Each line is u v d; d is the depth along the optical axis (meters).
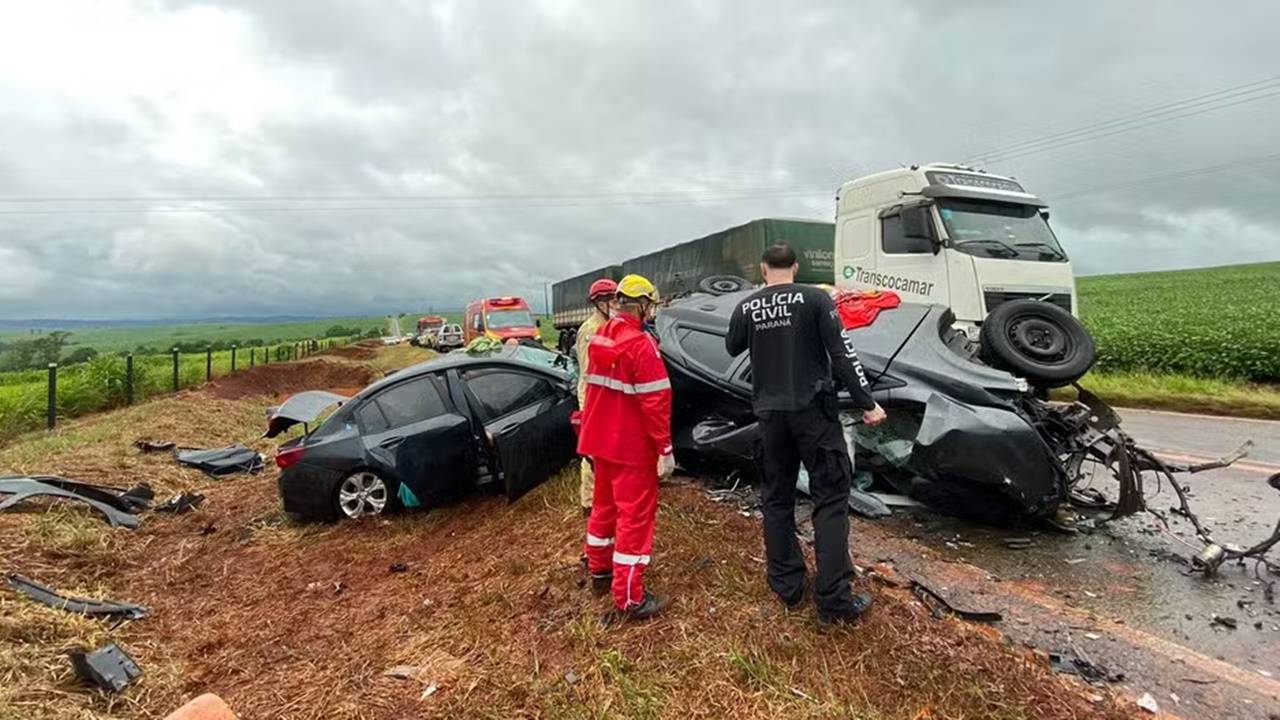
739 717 2.52
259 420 12.87
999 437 4.07
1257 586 3.59
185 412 11.93
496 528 5.00
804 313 3.14
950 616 3.19
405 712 2.84
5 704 2.78
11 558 4.57
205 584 4.65
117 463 7.69
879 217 8.67
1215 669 2.81
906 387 4.61
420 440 5.57
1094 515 4.69
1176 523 4.57
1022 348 5.11
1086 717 2.44
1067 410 4.65
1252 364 11.80
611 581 3.53
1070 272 8.05
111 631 3.78
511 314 26.50
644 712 2.59
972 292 7.55
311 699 3.03
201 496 6.82
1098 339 14.31
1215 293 36.12
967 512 4.40
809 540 4.08
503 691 2.89
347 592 4.30
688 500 4.88
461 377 5.85
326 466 5.64
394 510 5.70
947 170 8.34
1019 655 2.85
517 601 3.67
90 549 5.04
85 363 17.00
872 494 4.90
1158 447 7.02
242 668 3.38
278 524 5.86
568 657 3.05
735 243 12.41
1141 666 2.85
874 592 3.33
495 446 5.11
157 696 3.12
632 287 3.28
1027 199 8.30
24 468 7.21
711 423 5.46
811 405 3.10
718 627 3.09
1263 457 6.39
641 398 3.18
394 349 42.62
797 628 3.01
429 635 3.50
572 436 5.69
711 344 5.71
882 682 2.65
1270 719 2.49
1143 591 3.57
